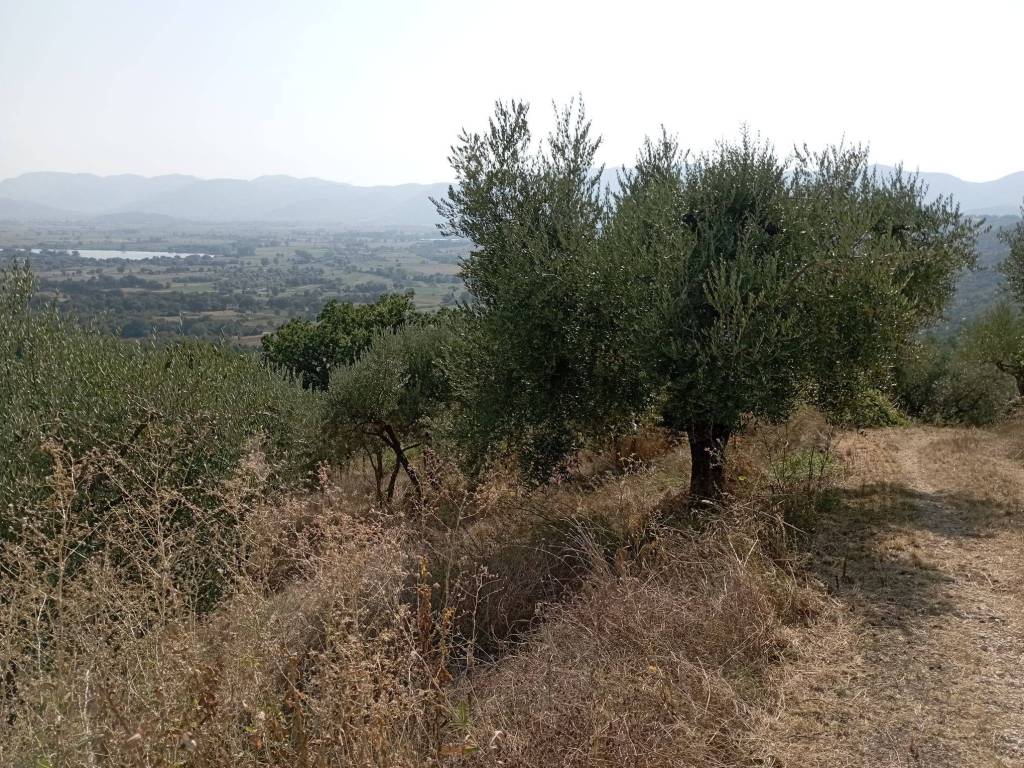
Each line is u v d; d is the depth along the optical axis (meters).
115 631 3.52
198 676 3.01
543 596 6.59
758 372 7.64
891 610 5.54
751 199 9.24
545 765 3.47
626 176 10.73
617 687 4.05
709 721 3.96
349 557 3.81
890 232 9.45
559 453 9.68
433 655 4.79
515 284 8.77
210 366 10.45
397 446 14.98
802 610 5.44
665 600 5.09
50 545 4.05
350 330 22.75
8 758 2.94
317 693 3.54
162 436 7.46
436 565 6.78
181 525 6.00
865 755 3.66
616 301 8.39
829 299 8.01
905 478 11.00
